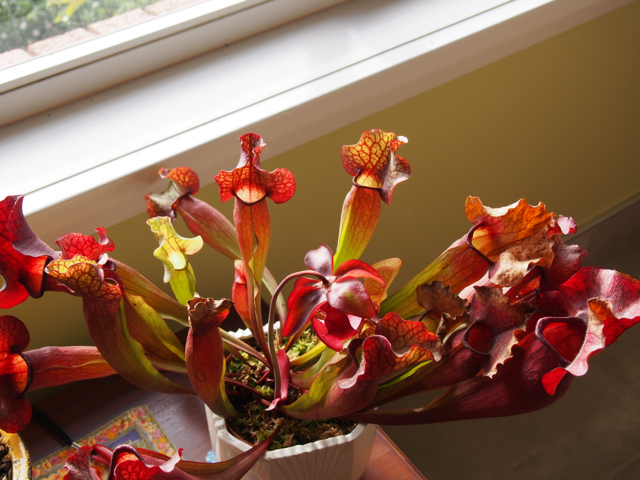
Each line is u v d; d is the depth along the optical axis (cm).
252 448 42
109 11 73
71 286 33
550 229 38
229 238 51
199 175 67
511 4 85
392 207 99
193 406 64
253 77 74
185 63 78
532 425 118
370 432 46
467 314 37
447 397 39
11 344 36
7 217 34
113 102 71
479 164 107
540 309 38
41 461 57
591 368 128
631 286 32
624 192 140
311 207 89
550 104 109
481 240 40
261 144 39
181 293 48
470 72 93
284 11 83
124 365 39
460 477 108
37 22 68
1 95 67
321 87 72
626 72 116
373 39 80
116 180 60
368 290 40
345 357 37
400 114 90
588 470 110
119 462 32
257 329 45
